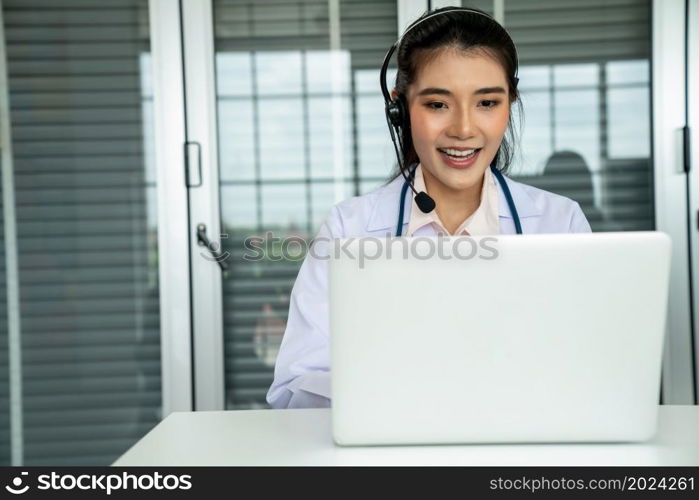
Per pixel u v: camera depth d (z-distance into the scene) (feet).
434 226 4.56
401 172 4.61
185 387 7.61
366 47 7.61
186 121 7.55
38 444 7.68
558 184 7.61
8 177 7.61
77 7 7.52
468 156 4.12
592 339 2.53
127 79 7.57
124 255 7.65
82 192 7.62
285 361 4.00
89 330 7.68
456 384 2.55
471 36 3.98
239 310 7.73
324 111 7.64
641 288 2.50
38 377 7.68
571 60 7.54
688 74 7.41
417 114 4.10
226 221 7.70
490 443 2.63
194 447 2.67
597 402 2.56
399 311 2.51
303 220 7.70
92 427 7.70
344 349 2.55
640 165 7.57
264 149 7.66
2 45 7.54
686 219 7.47
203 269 7.62
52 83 7.57
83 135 7.59
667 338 7.50
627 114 7.54
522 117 5.27
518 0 7.54
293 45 7.61
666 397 7.51
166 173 7.55
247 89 7.63
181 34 7.50
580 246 2.48
